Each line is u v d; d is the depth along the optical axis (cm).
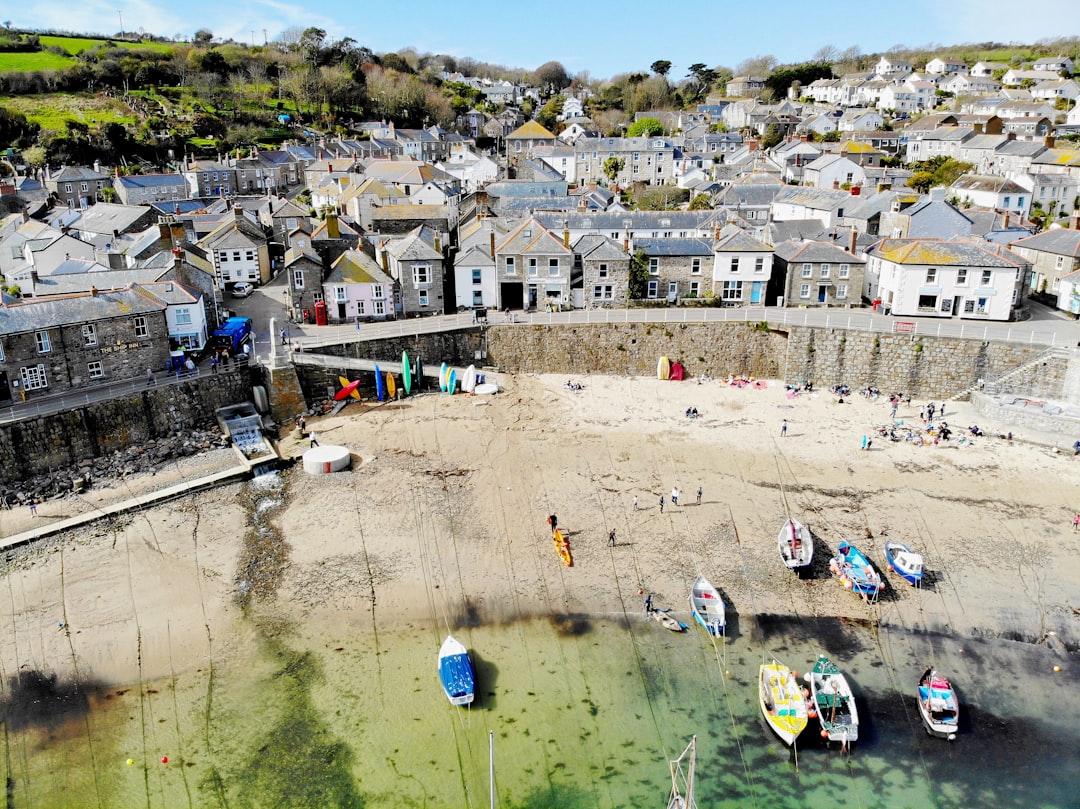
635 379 6619
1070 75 18475
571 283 7325
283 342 6338
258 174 13838
